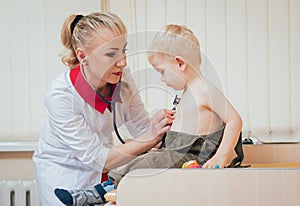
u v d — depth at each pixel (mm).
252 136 2295
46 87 2367
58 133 1653
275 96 2295
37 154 1828
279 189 1222
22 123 2373
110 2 2363
